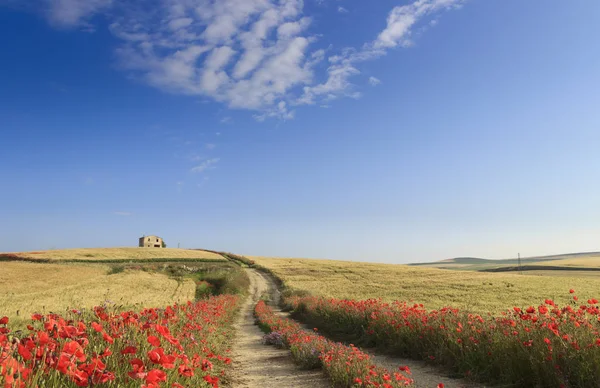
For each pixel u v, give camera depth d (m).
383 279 64.75
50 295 35.09
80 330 3.75
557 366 6.68
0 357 2.55
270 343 15.16
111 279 54.75
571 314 8.03
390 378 6.61
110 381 3.18
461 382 8.07
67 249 92.50
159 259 86.12
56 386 3.00
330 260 111.69
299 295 42.72
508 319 9.12
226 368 9.98
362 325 15.02
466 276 67.38
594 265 100.50
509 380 7.47
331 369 8.44
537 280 56.25
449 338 9.68
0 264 61.91
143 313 6.39
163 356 3.13
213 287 57.19
